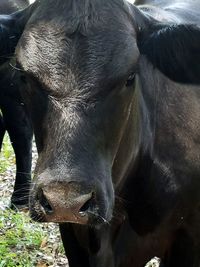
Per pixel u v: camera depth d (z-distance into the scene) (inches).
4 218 70.0
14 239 65.2
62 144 36.4
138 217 46.6
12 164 87.2
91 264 46.1
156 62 43.1
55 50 37.8
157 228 47.1
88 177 35.6
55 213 35.0
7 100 75.1
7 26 43.1
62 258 62.7
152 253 48.4
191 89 48.8
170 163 46.6
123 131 40.0
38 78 37.6
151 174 46.1
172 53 42.7
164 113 47.0
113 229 46.2
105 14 39.0
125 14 40.1
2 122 80.0
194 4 57.7
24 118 76.5
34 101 38.5
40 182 35.6
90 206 35.7
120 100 38.5
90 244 45.3
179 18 52.4
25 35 39.0
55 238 65.8
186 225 47.8
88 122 37.1
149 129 45.8
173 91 47.7
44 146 37.9
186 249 48.4
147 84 45.9
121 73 37.9
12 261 61.1
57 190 34.8
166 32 42.3
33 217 36.5
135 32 41.0
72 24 38.3
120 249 47.1
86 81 37.3
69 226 46.3
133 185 46.1
